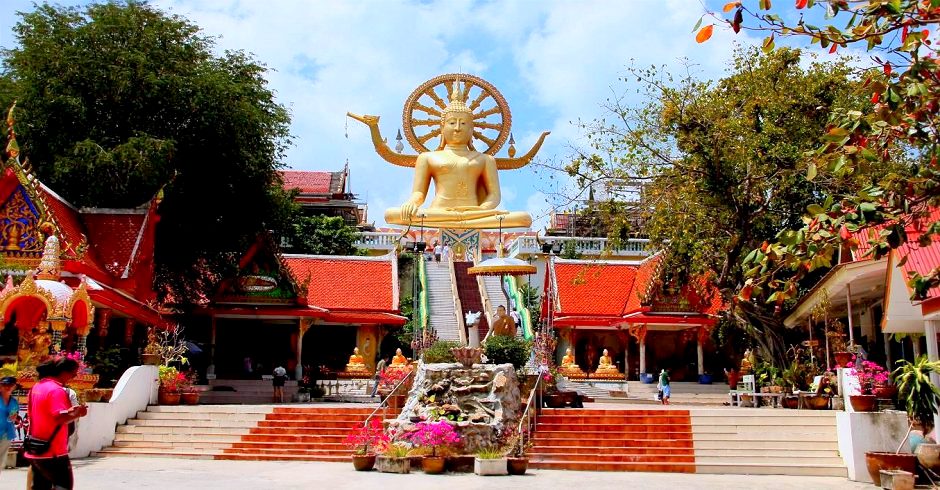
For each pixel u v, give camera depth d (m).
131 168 27.55
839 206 9.69
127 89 28.28
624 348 39.38
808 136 28.42
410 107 48.09
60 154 27.80
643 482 16.16
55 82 27.45
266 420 21.30
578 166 29.14
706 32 9.84
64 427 9.67
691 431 20.11
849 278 22.77
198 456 19.31
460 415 19.06
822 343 30.67
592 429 20.27
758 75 29.05
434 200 46.94
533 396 20.23
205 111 29.14
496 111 48.12
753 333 28.70
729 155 26.91
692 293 35.62
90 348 26.08
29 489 9.71
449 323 40.25
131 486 14.21
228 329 37.97
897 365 26.56
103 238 26.48
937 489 15.65
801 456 18.94
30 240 22.72
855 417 17.62
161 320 28.38
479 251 46.12
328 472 17.06
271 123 33.03
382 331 38.62
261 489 14.23
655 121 28.66
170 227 31.34
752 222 28.47
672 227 27.98
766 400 25.77
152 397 22.64
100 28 28.72
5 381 11.76
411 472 17.25
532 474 17.20
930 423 16.59
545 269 45.38
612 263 40.41
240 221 32.50
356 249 53.88
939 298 17.17
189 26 31.12
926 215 9.75
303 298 34.59
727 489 15.34
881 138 10.07
